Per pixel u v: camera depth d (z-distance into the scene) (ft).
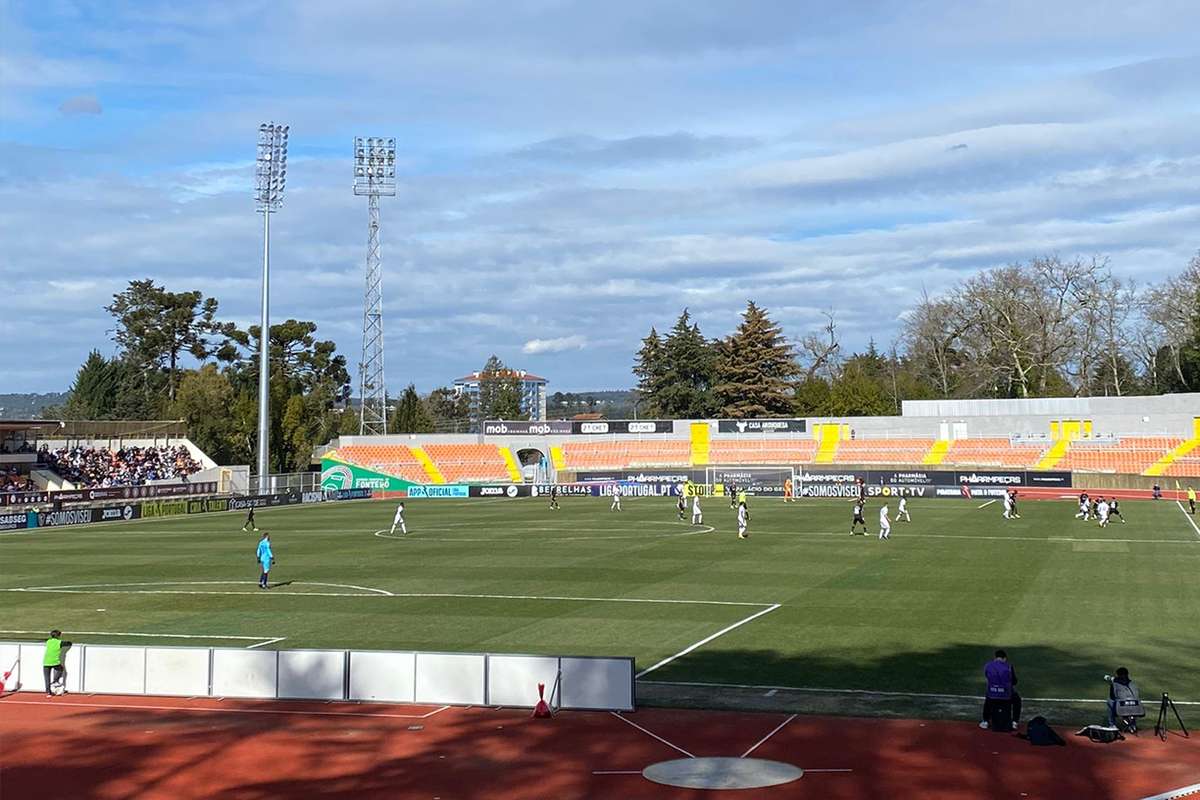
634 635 113.80
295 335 550.77
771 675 95.09
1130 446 352.08
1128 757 71.05
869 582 149.38
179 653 93.30
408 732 80.07
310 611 131.54
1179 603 129.29
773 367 486.38
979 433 377.71
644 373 514.27
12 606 137.39
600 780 68.23
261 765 72.69
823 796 64.44
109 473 332.19
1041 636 110.11
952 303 469.16
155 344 533.55
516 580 156.04
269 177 341.41
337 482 387.14
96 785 69.15
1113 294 434.71
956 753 72.33
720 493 352.69
